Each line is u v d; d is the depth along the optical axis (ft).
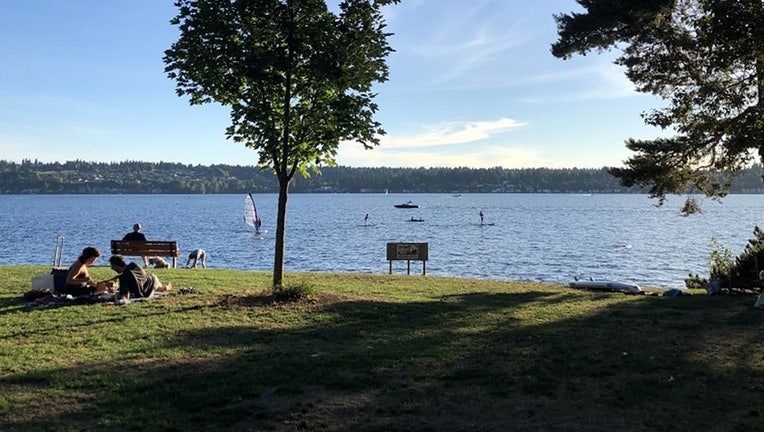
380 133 37.37
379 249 141.18
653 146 61.36
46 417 18.19
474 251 137.49
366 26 36.14
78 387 20.97
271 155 39.14
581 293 46.65
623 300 42.06
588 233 196.34
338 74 34.42
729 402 20.04
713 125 55.36
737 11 45.11
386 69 36.94
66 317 32.37
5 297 38.78
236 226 228.84
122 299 36.78
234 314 33.55
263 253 130.52
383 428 17.53
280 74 36.91
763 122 52.11
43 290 38.04
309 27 35.45
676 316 35.12
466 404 19.76
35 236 172.76
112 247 64.28
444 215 330.13
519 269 104.01
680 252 135.03
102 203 551.18
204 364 23.88
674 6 56.54
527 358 25.23
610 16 58.34
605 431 17.61
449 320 33.09
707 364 24.56
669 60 57.47
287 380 21.86
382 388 21.16
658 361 24.95
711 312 36.50
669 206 504.02
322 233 194.80
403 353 25.72
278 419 18.22
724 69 51.39
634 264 112.27
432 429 17.56
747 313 36.01
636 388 21.52
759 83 52.13
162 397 20.01
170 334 28.78
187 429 17.47
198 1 34.65
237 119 36.11
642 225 241.14
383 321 32.48
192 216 311.47
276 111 37.63
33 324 30.68
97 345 26.73
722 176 63.05
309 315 33.50
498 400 20.21
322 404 19.56
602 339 28.84
